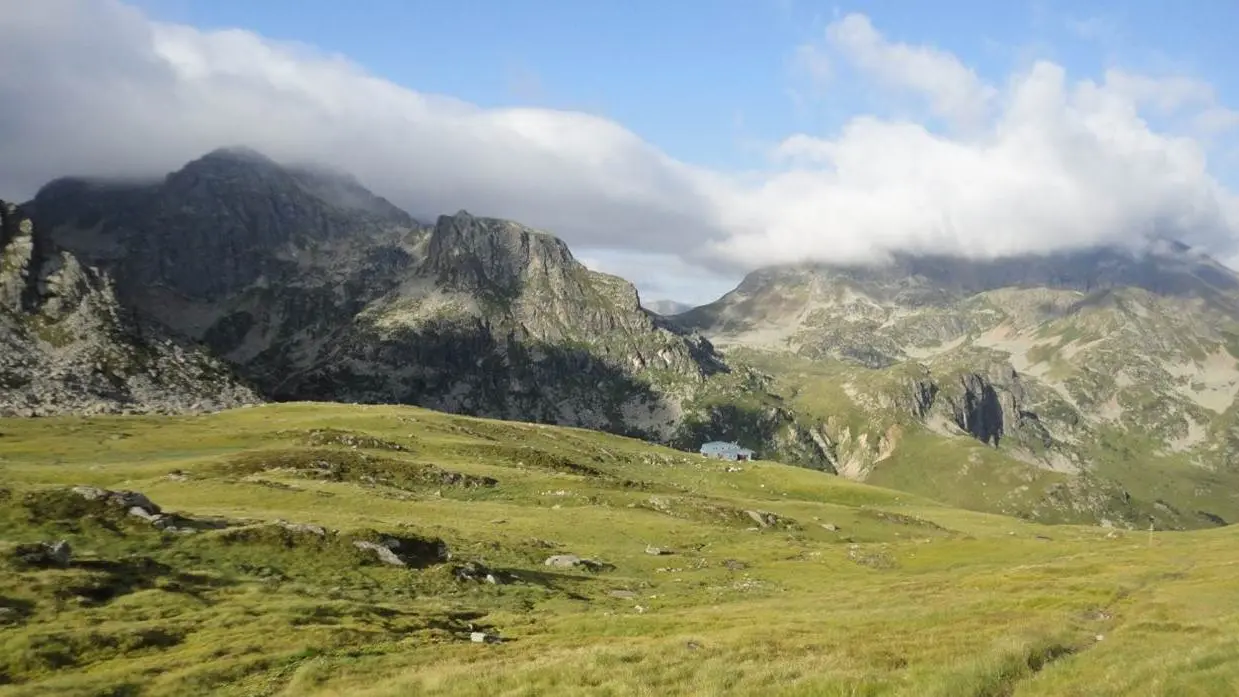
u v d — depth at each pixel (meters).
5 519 56.28
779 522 156.00
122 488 108.25
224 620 42.75
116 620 41.12
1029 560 113.50
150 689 32.25
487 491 144.25
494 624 50.91
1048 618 49.94
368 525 87.50
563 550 95.75
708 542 118.00
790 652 36.31
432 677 32.66
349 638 41.16
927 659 33.12
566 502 142.25
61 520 58.53
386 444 181.12
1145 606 56.19
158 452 157.12
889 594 72.00
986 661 30.58
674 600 71.56
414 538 73.25
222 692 32.56
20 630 37.31
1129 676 27.52
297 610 46.12
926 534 182.25
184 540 61.25
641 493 162.50
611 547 103.81
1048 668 31.16
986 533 197.50
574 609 63.31
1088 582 70.81
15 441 157.50
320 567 62.25
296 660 37.09
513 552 88.94
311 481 127.25
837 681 27.25
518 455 193.00
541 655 38.72
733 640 40.72
